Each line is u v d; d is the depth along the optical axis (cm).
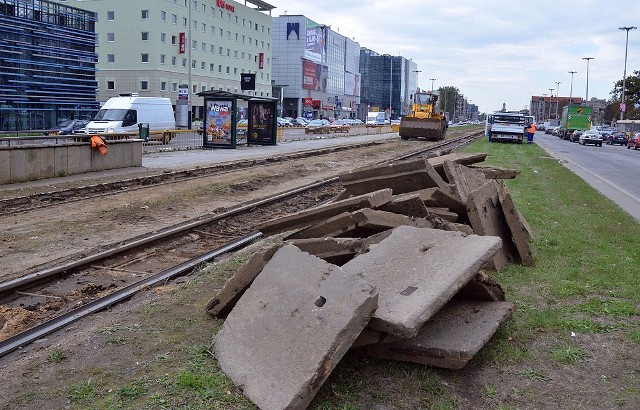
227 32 9019
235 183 1869
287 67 12200
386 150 3850
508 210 838
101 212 1303
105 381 474
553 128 10031
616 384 480
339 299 435
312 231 683
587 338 571
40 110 5438
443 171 872
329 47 13862
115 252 938
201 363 493
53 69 5581
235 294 584
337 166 2756
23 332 600
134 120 3409
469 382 480
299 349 424
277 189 1873
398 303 453
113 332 576
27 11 5272
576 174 2334
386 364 493
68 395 452
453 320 527
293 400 390
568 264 839
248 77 5062
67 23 5784
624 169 2862
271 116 3769
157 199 1506
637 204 1562
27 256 929
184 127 6066
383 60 18662
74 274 855
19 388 468
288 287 490
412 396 454
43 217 1229
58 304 730
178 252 1005
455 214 798
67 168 1888
